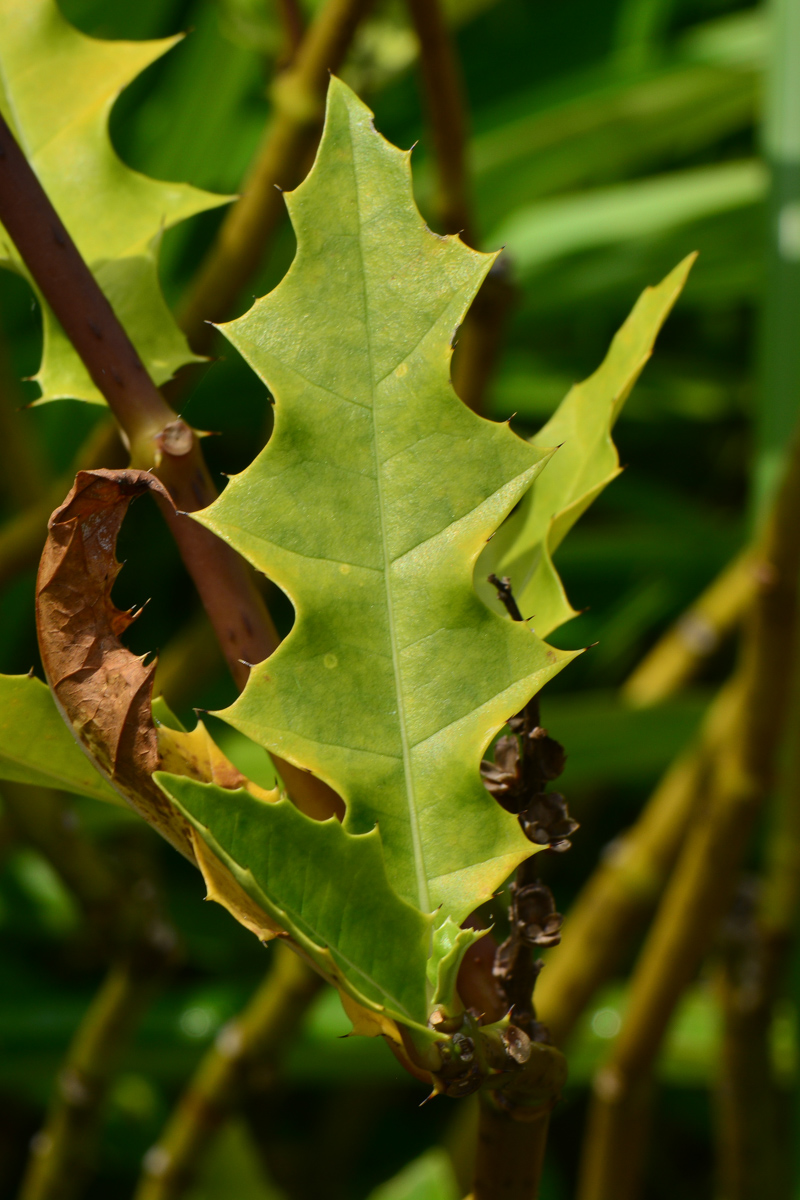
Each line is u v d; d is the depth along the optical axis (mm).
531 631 542
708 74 1872
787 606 779
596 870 1774
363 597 542
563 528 581
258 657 560
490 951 549
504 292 890
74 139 635
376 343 542
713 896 863
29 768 557
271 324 541
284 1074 1281
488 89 2148
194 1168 1068
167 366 615
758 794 829
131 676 532
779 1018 1204
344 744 539
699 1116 1657
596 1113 987
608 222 1898
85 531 532
